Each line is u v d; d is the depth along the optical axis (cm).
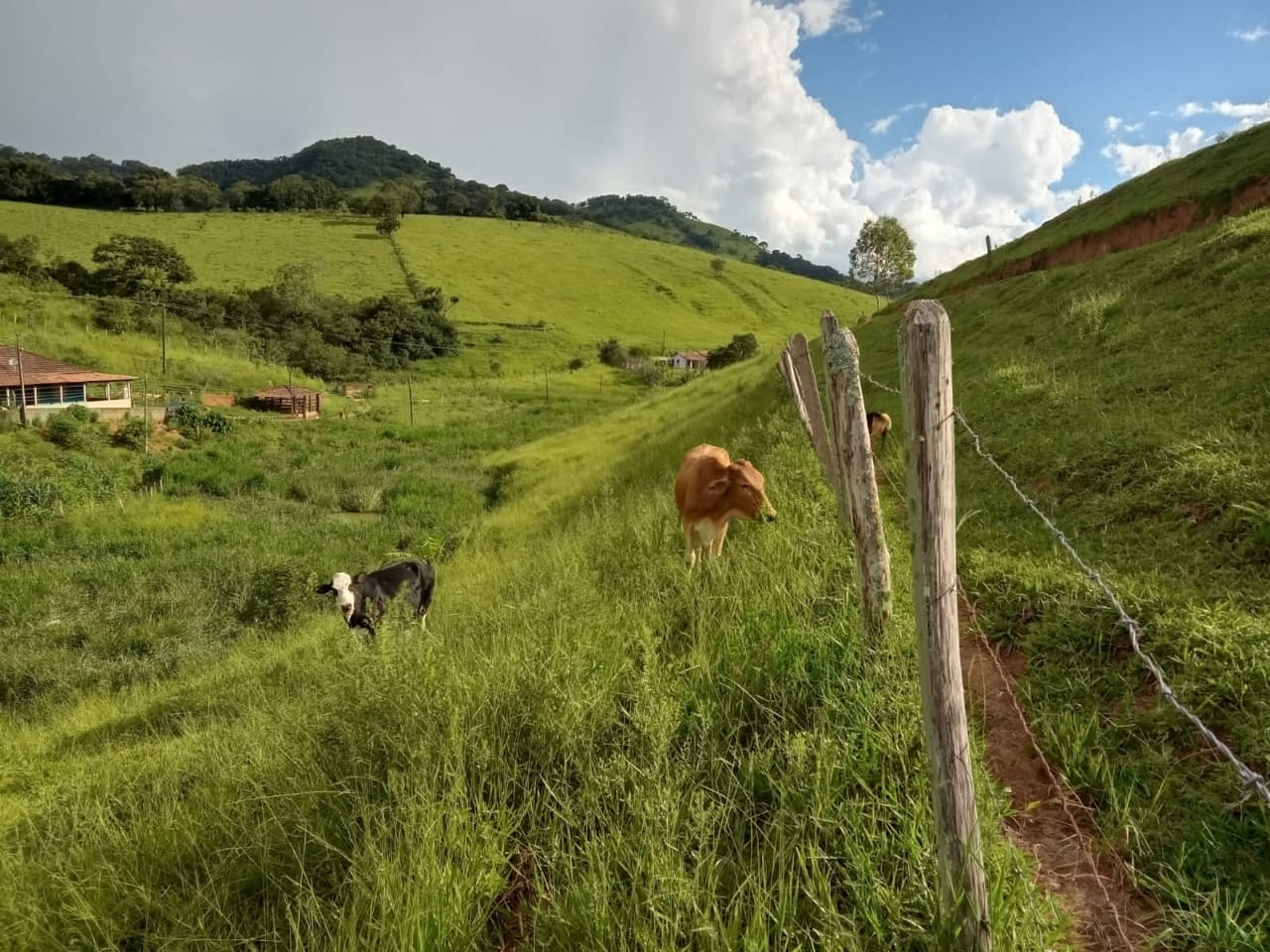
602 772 356
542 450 2833
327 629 1041
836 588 522
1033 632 471
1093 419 816
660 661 469
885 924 260
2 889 414
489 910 313
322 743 464
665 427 2162
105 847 438
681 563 695
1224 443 623
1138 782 329
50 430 2959
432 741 402
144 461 2925
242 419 4053
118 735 880
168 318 6138
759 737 385
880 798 320
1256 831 286
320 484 2770
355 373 6638
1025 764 365
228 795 458
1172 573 482
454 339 7969
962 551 623
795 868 293
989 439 916
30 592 1538
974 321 1695
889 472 933
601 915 273
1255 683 354
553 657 463
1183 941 254
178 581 1599
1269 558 461
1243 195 1877
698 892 278
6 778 777
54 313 5378
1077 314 1291
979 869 231
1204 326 944
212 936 334
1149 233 2066
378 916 308
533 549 1144
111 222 10194
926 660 232
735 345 7138
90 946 360
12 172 10988
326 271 9338
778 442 1144
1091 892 283
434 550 1527
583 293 10538
